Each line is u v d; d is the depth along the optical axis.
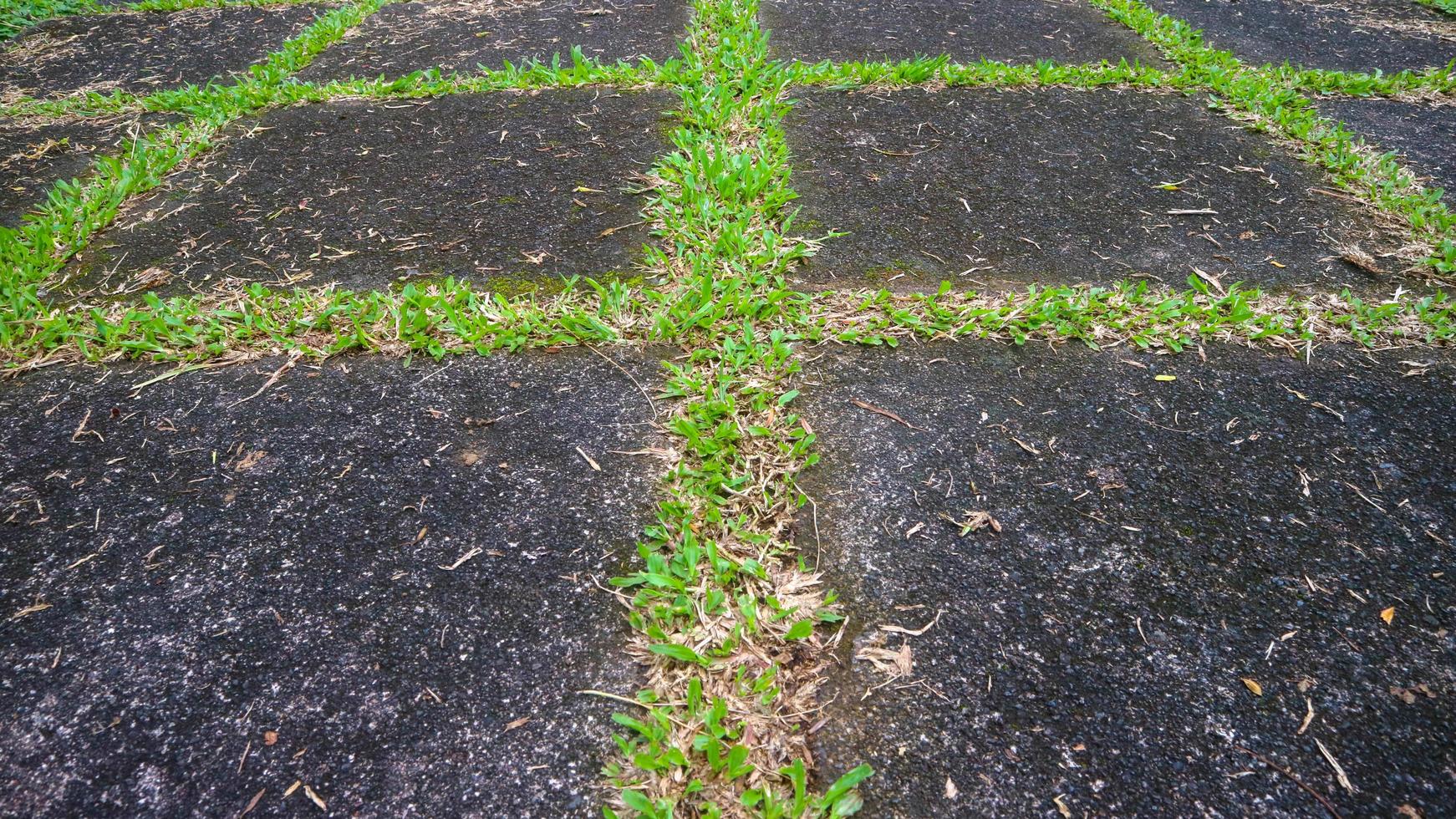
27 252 0.86
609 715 0.50
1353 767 0.47
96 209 0.94
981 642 0.53
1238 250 0.87
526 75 1.20
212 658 0.53
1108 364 0.74
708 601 0.56
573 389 0.72
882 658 0.52
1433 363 0.74
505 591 0.57
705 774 0.47
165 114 1.15
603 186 0.96
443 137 1.07
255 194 0.97
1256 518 0.61
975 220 0.91
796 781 0.46
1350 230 0.89
